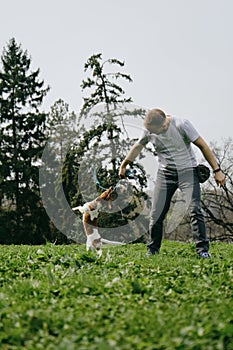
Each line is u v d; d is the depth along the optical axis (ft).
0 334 15.49
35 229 139.54
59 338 15.03
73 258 30.37
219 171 33.14
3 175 143.54
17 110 149.89
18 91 148.97
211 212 131.85
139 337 14.84
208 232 134.92
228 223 125.59
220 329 15.17
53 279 22.50
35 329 15.90
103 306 17.87
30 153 146.10
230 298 19.84
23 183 143.33
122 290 20.02
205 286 21.74
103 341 14.32
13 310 17.43
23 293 20.58
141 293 20.30
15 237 138.92
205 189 125.90
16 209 141.28
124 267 27.30
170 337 14.71
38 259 31.07
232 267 27.40
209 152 33.04
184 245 52.75
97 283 21.48
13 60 151.74
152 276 24.41
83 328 15.80
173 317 16.58
